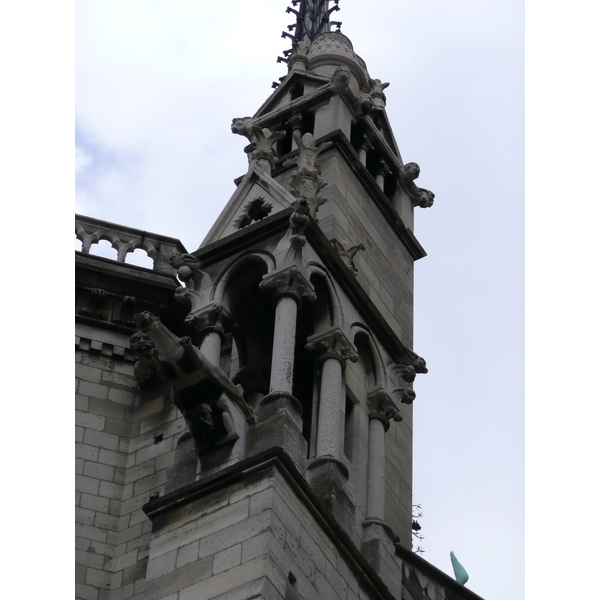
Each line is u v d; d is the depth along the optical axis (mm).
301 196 27344
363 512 25688
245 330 27172
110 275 29562
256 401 26391
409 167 34469
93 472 26734
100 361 28641
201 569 22031
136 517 26062
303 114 33750
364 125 33844
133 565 25312
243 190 28641
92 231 31016
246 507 22484
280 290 25906
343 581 23234
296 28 42156
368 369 27609
